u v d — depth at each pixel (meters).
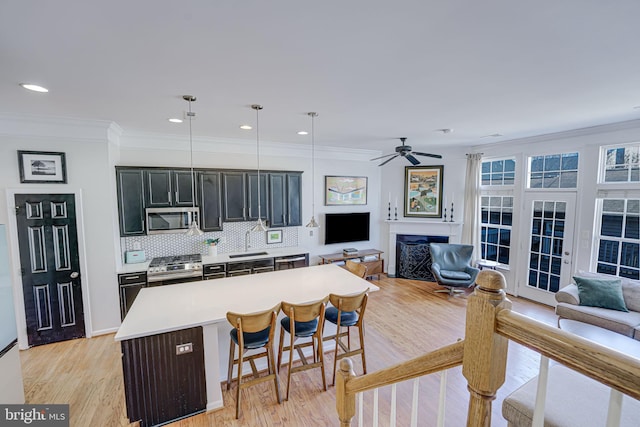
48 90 2.56
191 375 2.49
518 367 3.17
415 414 1.03
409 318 4.44
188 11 1.45
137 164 4.52
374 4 1.41
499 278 0.78
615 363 0.55
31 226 3.54
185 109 3.18
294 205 5.43
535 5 1.40
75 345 3.67
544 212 4.91
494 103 3.01
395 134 4.69
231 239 5.27
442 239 6.31
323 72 2.22
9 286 2.41
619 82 2.41
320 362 2.84
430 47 1.84
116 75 2.25
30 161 3.48
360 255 6.15
